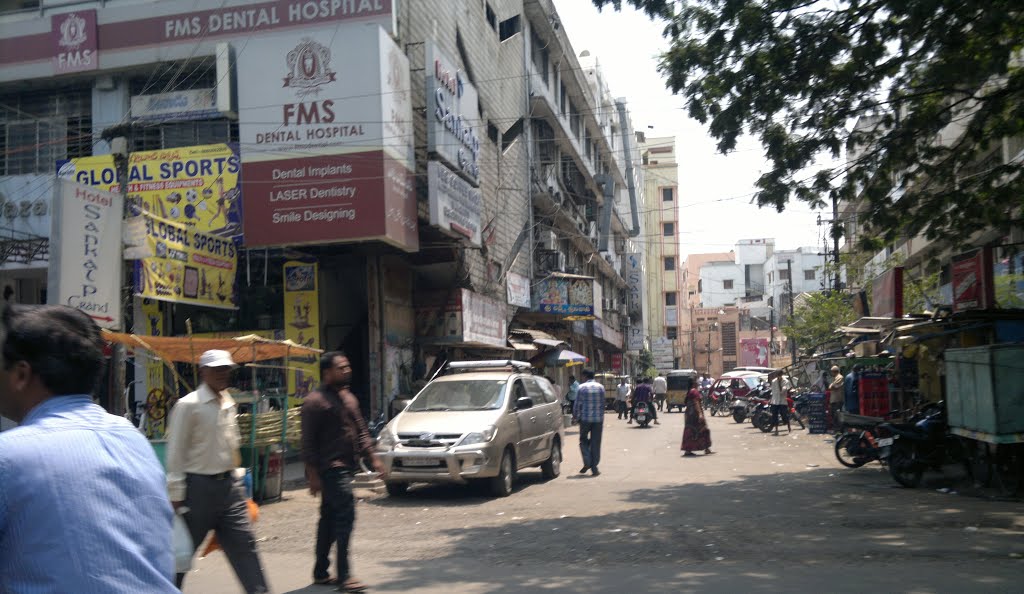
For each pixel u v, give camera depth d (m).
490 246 25.56
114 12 18.06
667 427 28.80
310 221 16.03
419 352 21.91
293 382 17.08
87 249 11.39
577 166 40.75
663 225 84.81
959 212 12.41
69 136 18.45
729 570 6.81
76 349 2.28
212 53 17.55
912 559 7.11
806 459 16.86
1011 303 18.17
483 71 25.91
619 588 6.28
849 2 10.82
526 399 12.91
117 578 2.05
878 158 11.88
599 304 32.41
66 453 2.10
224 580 7.02
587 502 11.20
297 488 13.75
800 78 11.14
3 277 17.77
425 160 19.72
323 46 16.30
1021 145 17.22
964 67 10.19
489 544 8.31
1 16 18.88
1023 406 10.59
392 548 8.27
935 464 12.18
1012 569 6.65
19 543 1.99
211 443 5.44
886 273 16.11
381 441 12.01
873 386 17.84
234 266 16.34
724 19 11.14
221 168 16.48
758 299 102.06
